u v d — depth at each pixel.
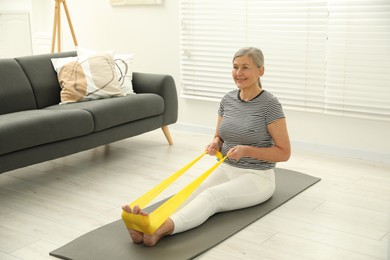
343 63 4.05
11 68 4.00
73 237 2.75
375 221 2.93
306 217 2.98
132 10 5.18
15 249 2.62
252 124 2.95
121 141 4.64
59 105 4.11
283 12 4.27
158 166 3.93
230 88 4.69
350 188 3.45
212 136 4.82
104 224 2.91
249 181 3.00
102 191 3.43
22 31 6.18
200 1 4.70
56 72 4.30
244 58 2.90
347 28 3.99
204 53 4.78
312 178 3.61
